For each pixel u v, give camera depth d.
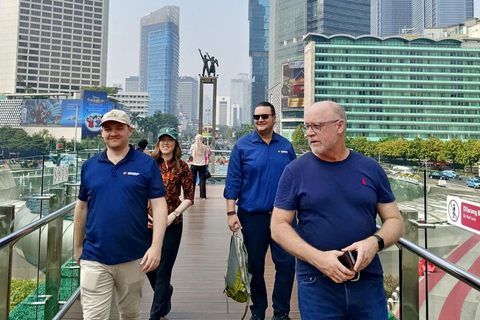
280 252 2.67
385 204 1.65
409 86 102.75
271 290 3.67
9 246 2.00
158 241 2.13
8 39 126.06
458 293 3.00
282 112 111.75
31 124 89.06
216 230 6.28
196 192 11.10
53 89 131.12
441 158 79.06
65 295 3.61
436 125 101.75
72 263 3.96
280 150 2.79
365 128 102.38
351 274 1.42
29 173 4.09
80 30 135.00
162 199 2.23
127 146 2.24
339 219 1.56
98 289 2.08
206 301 3.31
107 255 2.07
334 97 102.81
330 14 143.00
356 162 1.64
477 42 104.31
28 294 3.35
